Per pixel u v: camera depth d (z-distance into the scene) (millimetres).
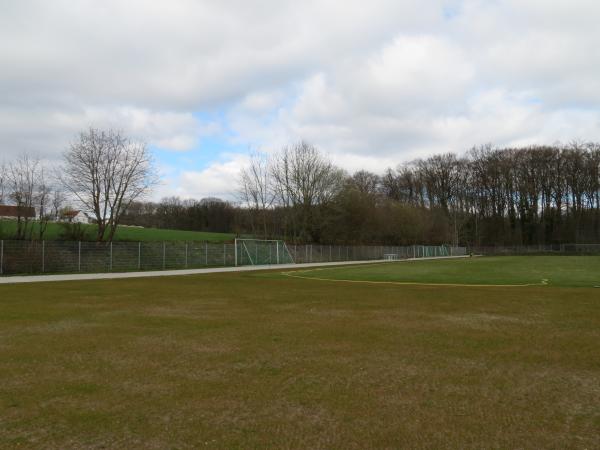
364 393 5348
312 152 58031
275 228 61875
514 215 88375
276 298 15484
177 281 23594
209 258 41500
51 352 7480
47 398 5195
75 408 4871
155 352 7480
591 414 4684
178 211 97500
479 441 4016
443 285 20516
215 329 9578
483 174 88688
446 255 81125
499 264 40125
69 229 39750
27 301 14680
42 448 3902
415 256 71750
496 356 7180
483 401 5070
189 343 8172
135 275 28516
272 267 40562
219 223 94750
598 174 80000
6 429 4312
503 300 14492
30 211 39531
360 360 6934
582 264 38719
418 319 10836
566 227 83688
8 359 7020
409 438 4082
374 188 95438
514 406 4910
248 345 8000
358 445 3939
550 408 4852
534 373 6211
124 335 8938
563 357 7102
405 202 85938
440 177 91625
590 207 82062
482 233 89938
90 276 27344
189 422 4473
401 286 20141
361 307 13031
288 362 6816
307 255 51562
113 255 33719
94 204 39875
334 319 10898
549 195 85125
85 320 10820
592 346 7879
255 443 3992
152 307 13195
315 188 57781
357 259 59750
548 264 39031
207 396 5254
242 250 44656
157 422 4477
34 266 29469
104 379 5945
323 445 3941
